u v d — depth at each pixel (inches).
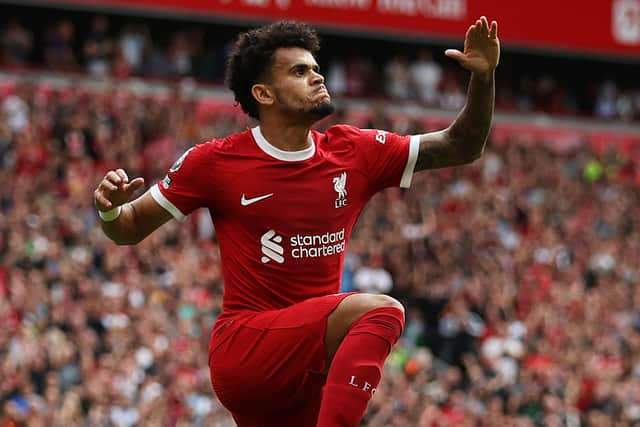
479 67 558.6
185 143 2073.1
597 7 2923.2
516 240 2171.5
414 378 1662.2
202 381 1423.5
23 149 1862.7
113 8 2479.1
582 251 2194.9
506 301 1943.9
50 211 1704.0
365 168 569.6
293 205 554.6
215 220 570.6
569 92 3166.8
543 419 1621.6
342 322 530.0
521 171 2426.2
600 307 1990.7
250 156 556.7
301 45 559.2
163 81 2411.4
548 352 1797.5
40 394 1342.3
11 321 1396.4
